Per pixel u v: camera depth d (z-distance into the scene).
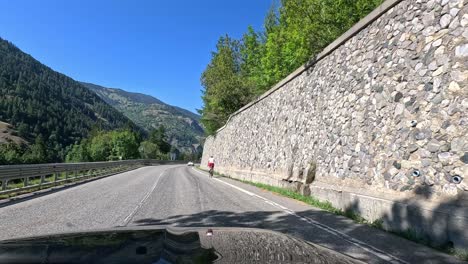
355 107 13.39
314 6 20.81
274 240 2.49
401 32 10.89
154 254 1.90
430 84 9.23
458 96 8.25
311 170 16.39
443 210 7.38
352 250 6.91
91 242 2.12
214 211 11.59
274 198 15.62
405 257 6.52
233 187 21.50
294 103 21.56
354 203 11.13
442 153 8.46
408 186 9.45
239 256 1.99
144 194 16.80
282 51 31.61
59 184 21.84
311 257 2.17
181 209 12.02
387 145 10.83
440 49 9.00
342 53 15.46
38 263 1.75
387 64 11.45
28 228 8.80
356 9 20.09
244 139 35.12
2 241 2.23
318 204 13.35
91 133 164.50
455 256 6.67
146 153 127.44
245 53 56.41
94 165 31.06
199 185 22.58
